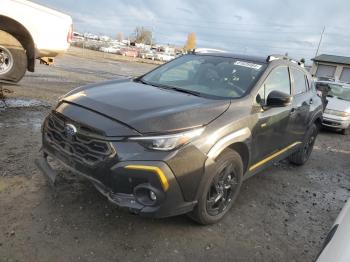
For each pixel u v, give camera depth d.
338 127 10.45
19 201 3.58
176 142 3.03
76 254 2.96
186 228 3.57
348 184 5.92
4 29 7.18
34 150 4.93
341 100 11.05
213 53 5.02
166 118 3.13
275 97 4.04
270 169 5.95
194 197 3.25
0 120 6.18
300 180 5.68
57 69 16.34
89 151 3.12
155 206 3.01
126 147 2.96
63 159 3.39
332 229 2.12
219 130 3.36
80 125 3.21
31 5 7.14
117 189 3.00
